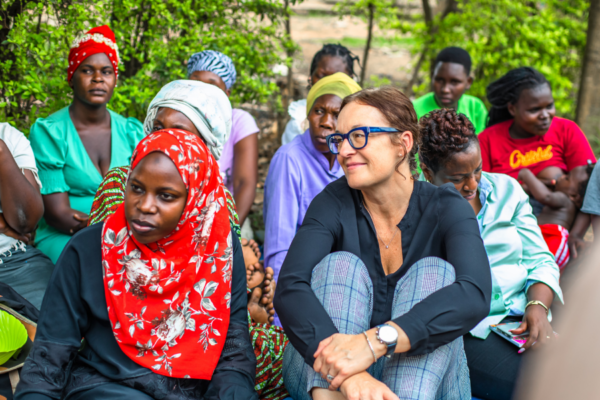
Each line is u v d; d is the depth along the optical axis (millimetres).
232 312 2086
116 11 3715
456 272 1928
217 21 4219
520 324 2516
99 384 1867
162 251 1905
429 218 2090
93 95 3182
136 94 3641
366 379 1719
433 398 1835
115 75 3293
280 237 3076
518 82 3686
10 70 3492
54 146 3162
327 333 1806
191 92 2393
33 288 2617
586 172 3557
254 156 3646
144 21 3939
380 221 2125
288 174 3111
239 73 4254
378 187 2033
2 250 2807
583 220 3488
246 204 3564
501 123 3920
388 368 1882
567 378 692
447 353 1896
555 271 2631
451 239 2006
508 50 5453
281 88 5566
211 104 2420
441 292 1829
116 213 1916
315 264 2023
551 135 3775
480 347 2500
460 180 2561
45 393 1746
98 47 3150
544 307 2506
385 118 1963
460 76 4277
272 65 4676
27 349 2174
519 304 2617
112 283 1876
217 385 1939
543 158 3777
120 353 1906
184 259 1927
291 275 1962
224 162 3594
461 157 2488
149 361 1902
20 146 2934
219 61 3574
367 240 2113
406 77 7438
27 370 1770
